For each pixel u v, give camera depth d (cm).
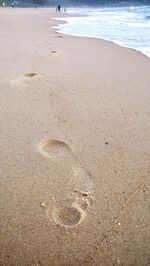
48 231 198
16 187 237
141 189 243
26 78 511
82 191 237
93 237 196
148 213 218
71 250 186
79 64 632
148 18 2325
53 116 365
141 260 183
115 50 823
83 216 212
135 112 385
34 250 185
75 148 298
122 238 197
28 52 752
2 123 342
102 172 263
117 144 308
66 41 995
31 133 323
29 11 4125
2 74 532
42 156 283
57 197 229
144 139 319
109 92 454
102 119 362
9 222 204
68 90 456
